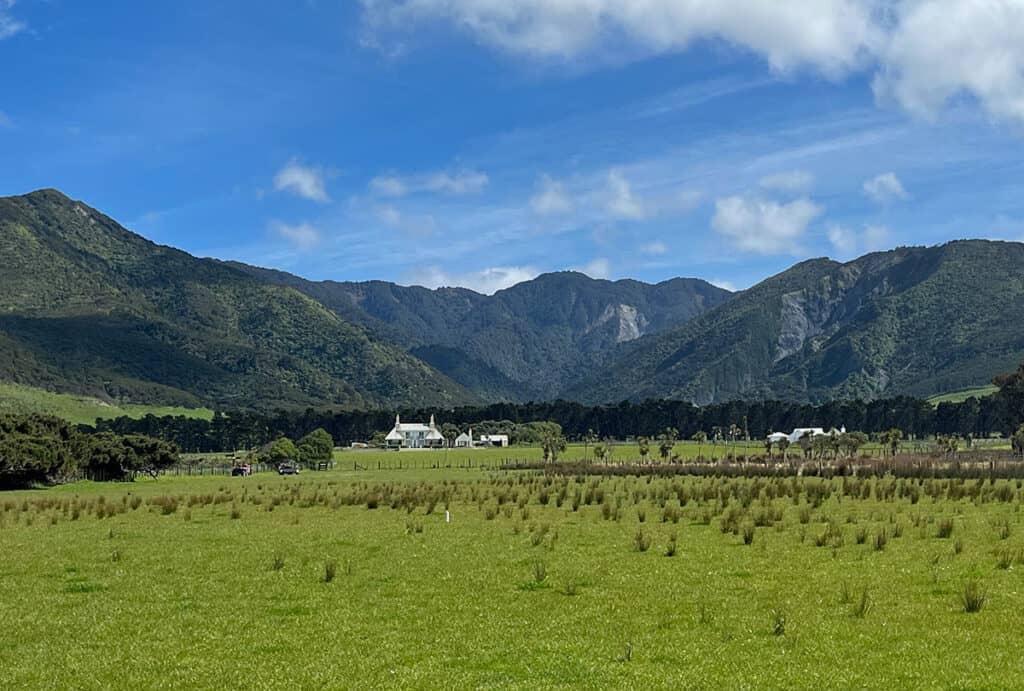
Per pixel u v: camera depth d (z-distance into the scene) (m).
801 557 29.22
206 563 30.86
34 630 21.05
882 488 56.81
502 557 30.98
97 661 18.28
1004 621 19.86
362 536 38.22
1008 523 35.59
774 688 15.59
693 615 21.27
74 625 21.48
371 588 25.56
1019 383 151.62
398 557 31.52
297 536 38.62
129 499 64.69
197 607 23.31
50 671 17.66
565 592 24.31
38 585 26.94
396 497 57.66
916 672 16.27
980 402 194.25
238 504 57.94
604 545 33.56
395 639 19.55
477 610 22.36
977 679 15.80
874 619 20.36
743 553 30.56
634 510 48.12
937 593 23.05
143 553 33.75
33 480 90.25
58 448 92.12
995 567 26.30
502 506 51.28
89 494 77.00
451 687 15.97
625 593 24.09
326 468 134.00
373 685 16.20
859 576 25.52
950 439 141.88
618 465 105.00
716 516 43.22
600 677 16.34
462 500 57.03
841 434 145.88
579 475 87.56
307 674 17.00
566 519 43.91
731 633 19.45
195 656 18.52
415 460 151.75
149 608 23.27
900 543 31.83
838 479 71.19
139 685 16.66
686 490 62.09
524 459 143.25
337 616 21.92
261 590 25.48
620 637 19.38
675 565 28.39
